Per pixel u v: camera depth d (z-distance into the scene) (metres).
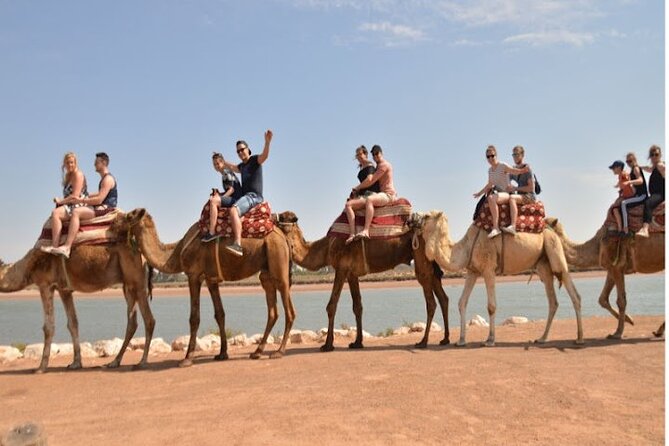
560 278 11.65
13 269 10.21
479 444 6.12
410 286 77.00
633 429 6.46
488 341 11.59
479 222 11.69
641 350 10.19
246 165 10.97
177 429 6.61
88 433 6.62
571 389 7.82
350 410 7.07
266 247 10.75
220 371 9.58
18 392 8.77
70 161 10.27
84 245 10.17
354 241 11.82
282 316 35.03
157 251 10.57
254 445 6.05
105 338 24.45
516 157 11.84
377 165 12.10
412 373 8.66
